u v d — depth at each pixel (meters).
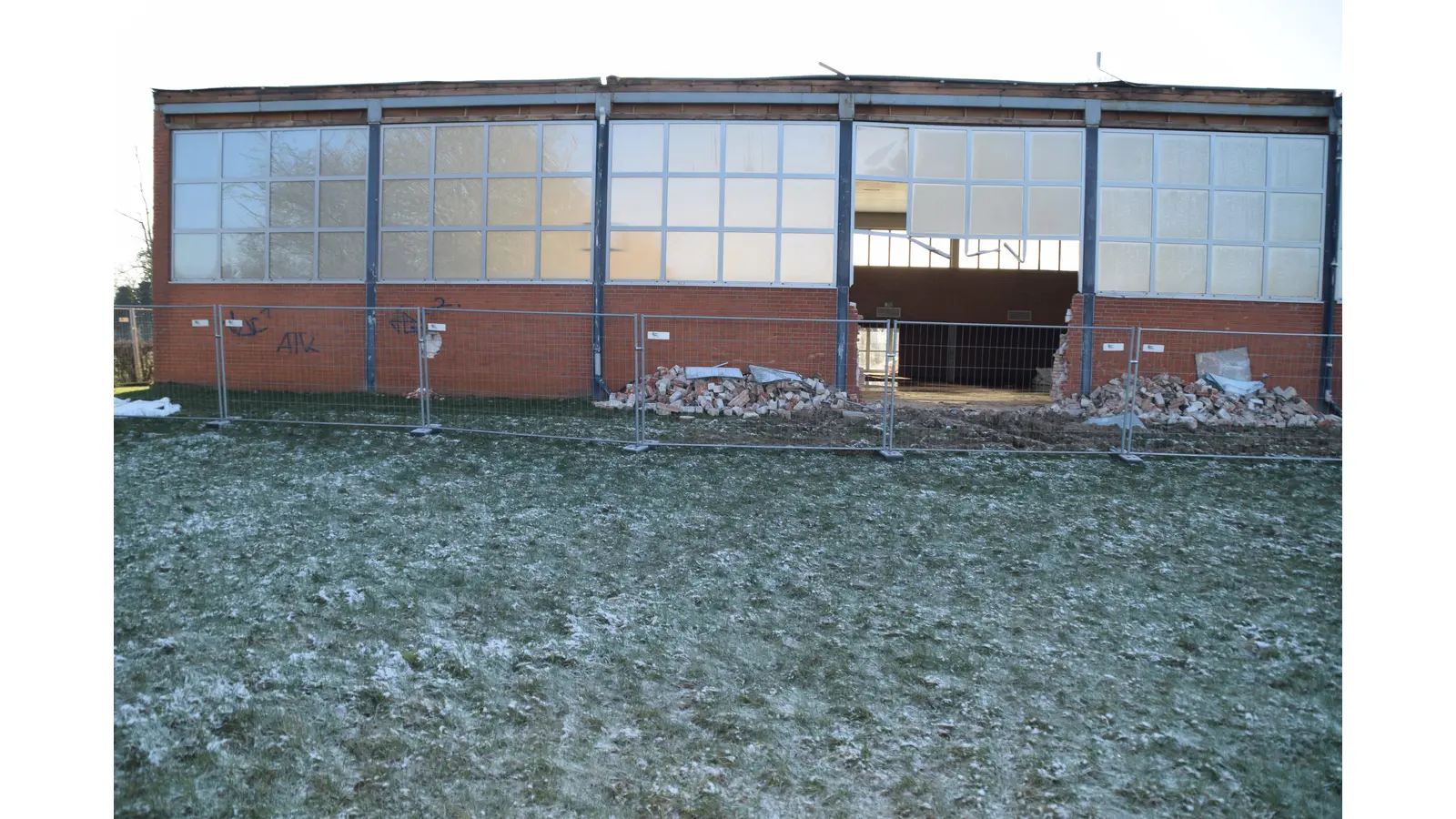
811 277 14.88
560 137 15.07
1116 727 4.40
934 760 4.09
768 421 12.83
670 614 5.67
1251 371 14.95
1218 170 15.00
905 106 14.78
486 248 15.21
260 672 4.64
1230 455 10.57
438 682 4.64
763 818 3.63
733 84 14.72
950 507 8.28
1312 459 10.47
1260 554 7.11
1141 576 6.58
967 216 14.91
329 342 15.53
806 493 8.62
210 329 15.72
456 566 6.38
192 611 5.39
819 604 5.93
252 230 15.63
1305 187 14.98
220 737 4.02
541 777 3.86
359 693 4.48
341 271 15.50
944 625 5.62
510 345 15.16
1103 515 8.12
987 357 23.34
